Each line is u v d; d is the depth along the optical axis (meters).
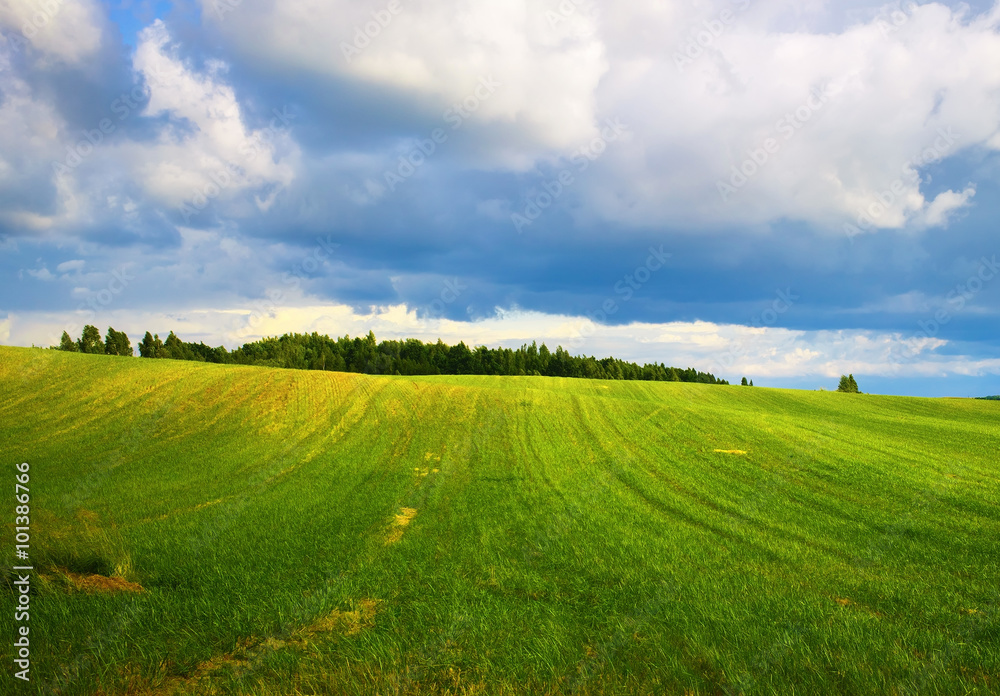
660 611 10.03
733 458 30.50
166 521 18.45
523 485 25.41
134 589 11.51
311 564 13.91
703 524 18.39
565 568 13.52
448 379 79.44
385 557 14.59
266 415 40.62
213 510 20.50
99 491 23.12
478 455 32.72
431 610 10.24
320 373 54.03
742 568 13.21
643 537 16.50
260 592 11.36
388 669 7.62
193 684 7.41
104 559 12.73
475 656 8.00
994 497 21.44
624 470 28.08
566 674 7.47
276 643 8.67
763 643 8.19
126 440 33.28
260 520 18.92
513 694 6.93
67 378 44.34
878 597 10.85
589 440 36.56
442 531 17.86
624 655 7.98
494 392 52.94
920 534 16.75
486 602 10.83
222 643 8.66
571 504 21.56
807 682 6.97
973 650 7.89
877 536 16.59
